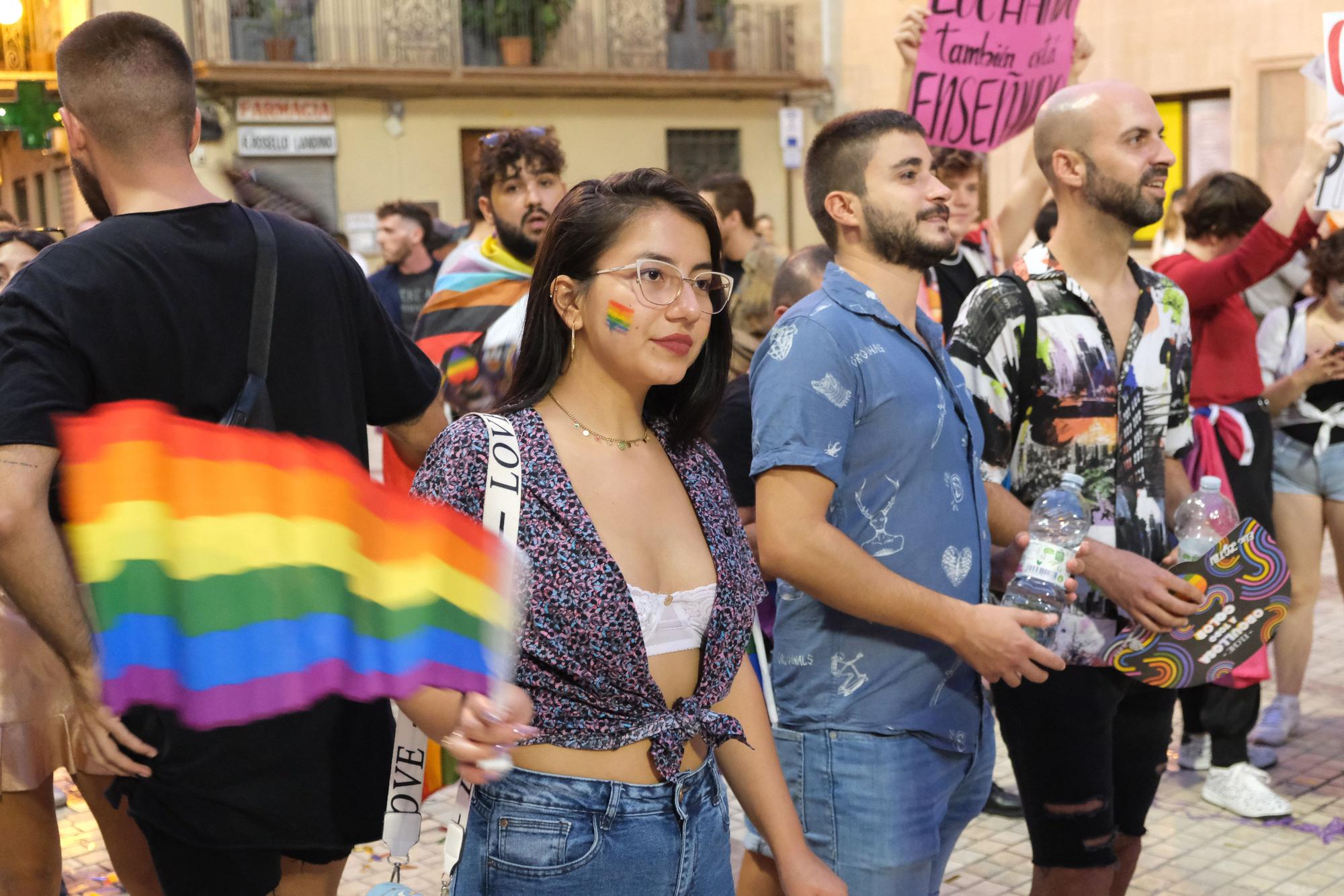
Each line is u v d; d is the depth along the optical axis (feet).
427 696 5.47
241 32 63.72
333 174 65.51
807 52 73.61
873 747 8.36
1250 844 13.65
